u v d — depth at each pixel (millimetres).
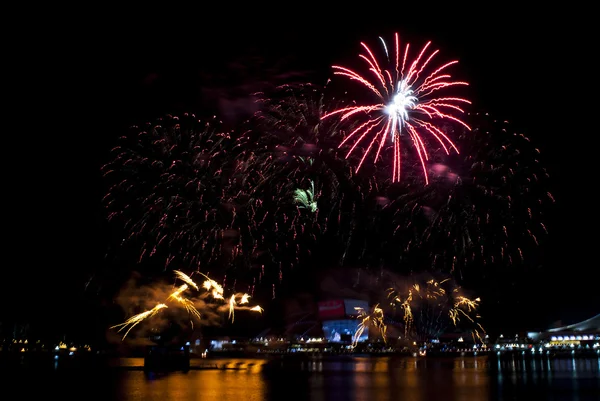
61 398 26125
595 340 91750
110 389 30250
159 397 26484
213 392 28766
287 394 27781
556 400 24312
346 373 43375
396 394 27344
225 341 88562
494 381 34156
